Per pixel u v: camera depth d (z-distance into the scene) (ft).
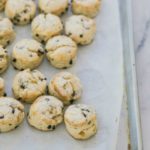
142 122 2.33
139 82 2.46
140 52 2.57
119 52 2.45
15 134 2.17
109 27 2.56
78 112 2.17
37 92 2.28
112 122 2.22
